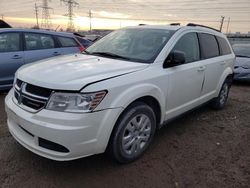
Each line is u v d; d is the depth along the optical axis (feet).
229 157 12.53
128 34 14.90
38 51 20.98
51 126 9.14
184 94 14.01
